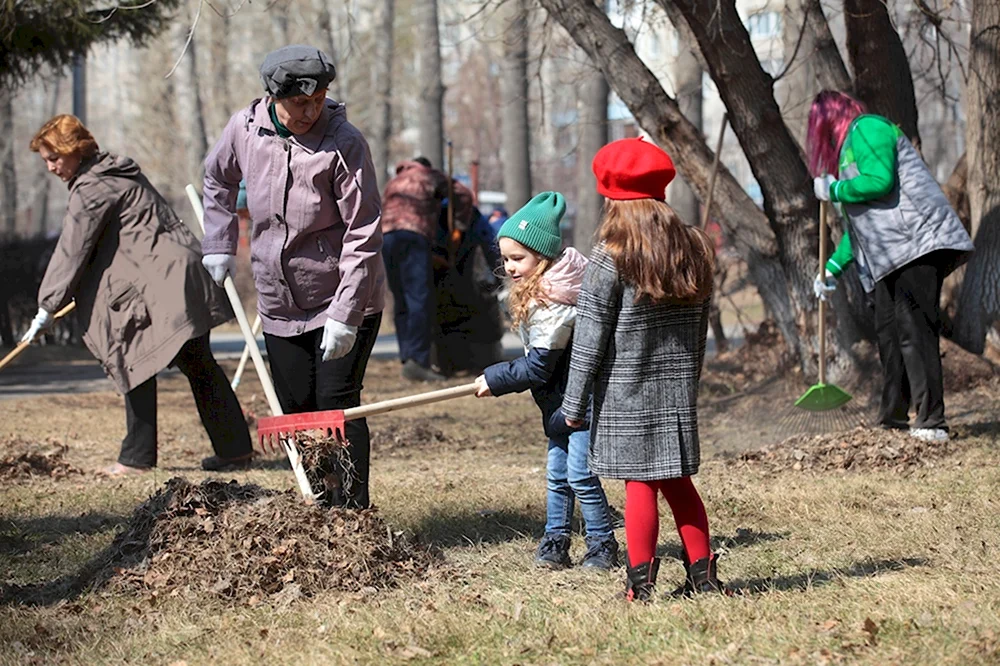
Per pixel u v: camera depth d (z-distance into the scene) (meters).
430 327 17.91
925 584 5.45
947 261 9.56
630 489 5.32
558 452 6.32
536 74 14.94
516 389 5.89
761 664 4.41
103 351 9.41
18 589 5.88
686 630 4.82
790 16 13.77
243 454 9.80
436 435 11.69
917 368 9.55
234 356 24.17
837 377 12.86
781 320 13.56
